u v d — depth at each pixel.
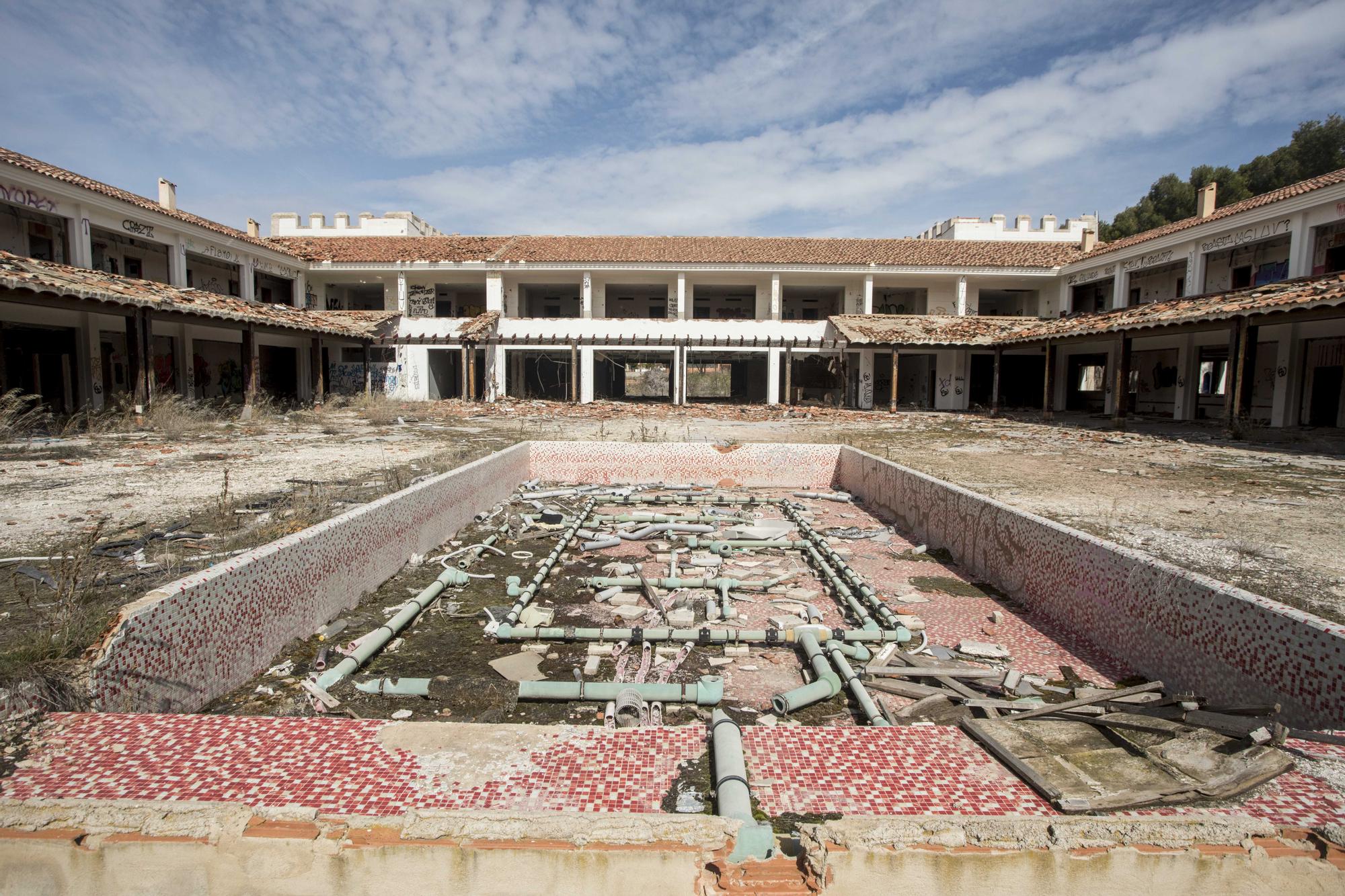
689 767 2.23
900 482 8.16
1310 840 1.86
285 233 33.84
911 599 5.47
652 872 1.83
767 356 28.22
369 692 3.74
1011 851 1.82
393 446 12.23
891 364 32.94
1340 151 32.53
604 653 4.45
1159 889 1.83
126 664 2.92
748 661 4.37
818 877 1.80
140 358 15.27
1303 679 2.82
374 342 26.17
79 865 1.87
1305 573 4.61
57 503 6.55
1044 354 29.28
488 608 5.15
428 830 1.86
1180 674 3.59
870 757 2.36
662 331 28.02
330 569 4.75
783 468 11.33
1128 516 6.55
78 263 17.12
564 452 11.40
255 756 2.22
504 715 3.56
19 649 2.89
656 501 9.80
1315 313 13.77
